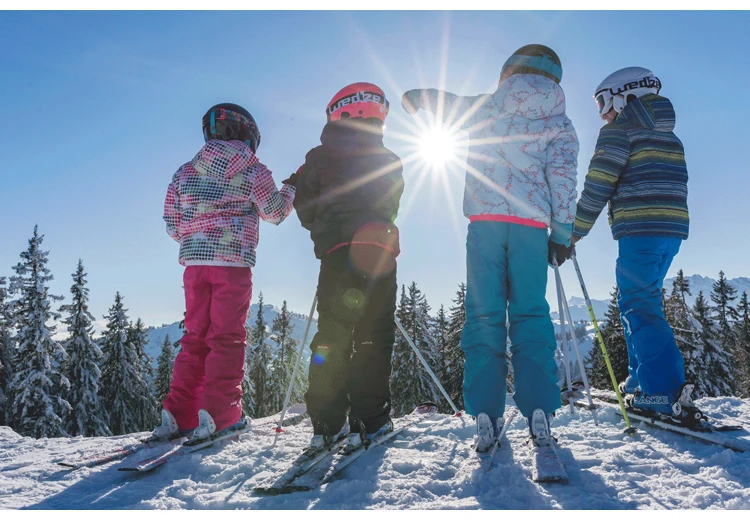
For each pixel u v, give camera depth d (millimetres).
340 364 2680
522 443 2658
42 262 22891
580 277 3121
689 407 2680
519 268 2645
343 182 2834
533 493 1914
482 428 2475
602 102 3443
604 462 2289
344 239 2795
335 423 2684
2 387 24672
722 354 23531
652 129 3113
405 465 2367
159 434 3221
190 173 3404
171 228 3564
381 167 2895
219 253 3246
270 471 2406
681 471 2150
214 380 3104
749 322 45312
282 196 3459
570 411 3537
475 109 2846
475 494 1973
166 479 2422
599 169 3090
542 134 2707
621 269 3135
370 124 2932
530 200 2639
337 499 1975
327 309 2766
